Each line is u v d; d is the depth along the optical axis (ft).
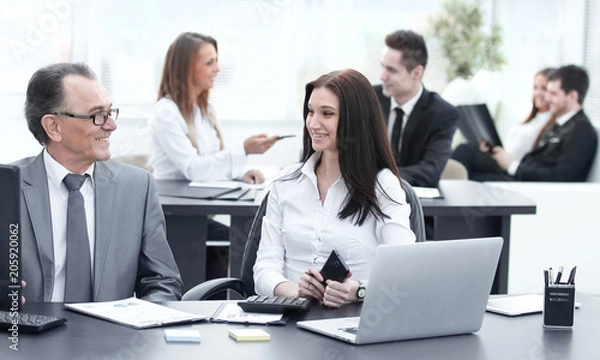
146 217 8.84
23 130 21.06
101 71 22.30
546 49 25.09
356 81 8.52
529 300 8.23
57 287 8.36
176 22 22.80
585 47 24.80
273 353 6.32
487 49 24.90
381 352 6.48
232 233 12.86
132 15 22.34
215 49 14.58
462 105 21.15
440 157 14.94
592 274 17.42
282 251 8.92
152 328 6.87
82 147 8.27
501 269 13.57
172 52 14.37
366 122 8.51
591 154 20.43
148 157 15.35
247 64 23.50
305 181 8.85
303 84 23.71
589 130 20.36
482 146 20.86
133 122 22.12
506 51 25.12
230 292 13.19
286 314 7.36
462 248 6.80
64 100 8.17
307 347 6.50
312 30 23.77
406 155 15.29
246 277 9.28
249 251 9.27
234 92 23.52
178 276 8.95
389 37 15.17
